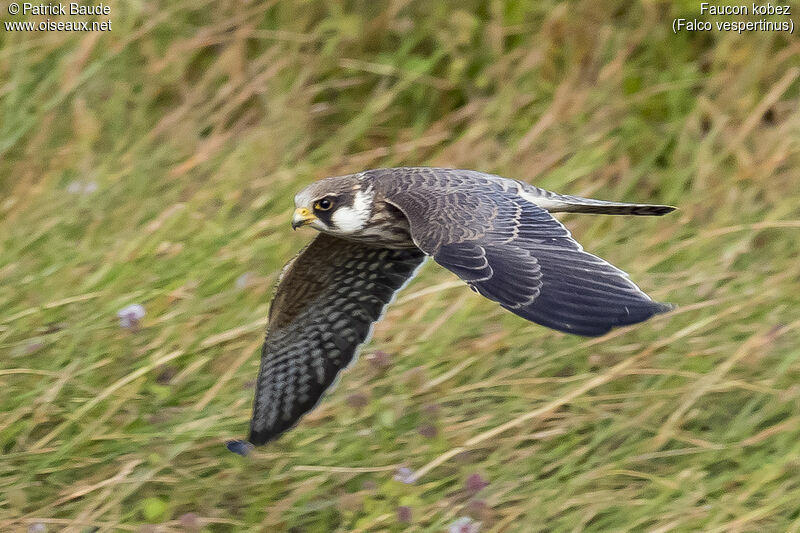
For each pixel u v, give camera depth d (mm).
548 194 8523
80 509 9328
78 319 10984
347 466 9641
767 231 11984
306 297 9711
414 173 8797
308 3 14070
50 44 14070
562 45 13625
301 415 9695
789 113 13164
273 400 9680
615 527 8961
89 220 12586
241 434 9906
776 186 12430
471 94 13719
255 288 11250
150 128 13844
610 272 7371
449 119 13641
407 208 8234
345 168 13281
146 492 9586
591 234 12156
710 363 10180
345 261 9570
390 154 13477
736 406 10000
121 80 14016
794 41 13422
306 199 9047
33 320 11023
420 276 11602
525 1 13656
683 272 11406
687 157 12898
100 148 13727
